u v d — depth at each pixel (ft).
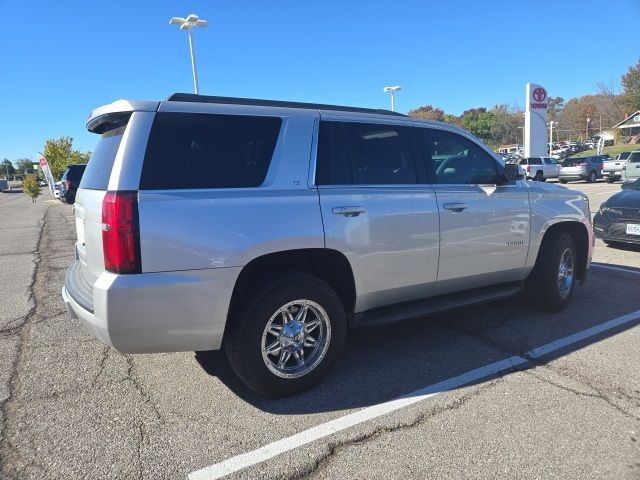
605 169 100.48
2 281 24.25
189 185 10.25
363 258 12.16
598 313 17.39
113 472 8.87
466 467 8.88
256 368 10.90
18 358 13.99
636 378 12.25
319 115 12.34
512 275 16.06
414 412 10.77
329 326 11.78
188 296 9.96
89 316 9.90
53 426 10.37
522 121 324.19
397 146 13.57
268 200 10.91
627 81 252.83
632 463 8.95
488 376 12.49
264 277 11.16
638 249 30.12
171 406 11.16
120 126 10.93
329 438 9.83
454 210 13.93
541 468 8.82
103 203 9.66
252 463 9.09
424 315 13.60
